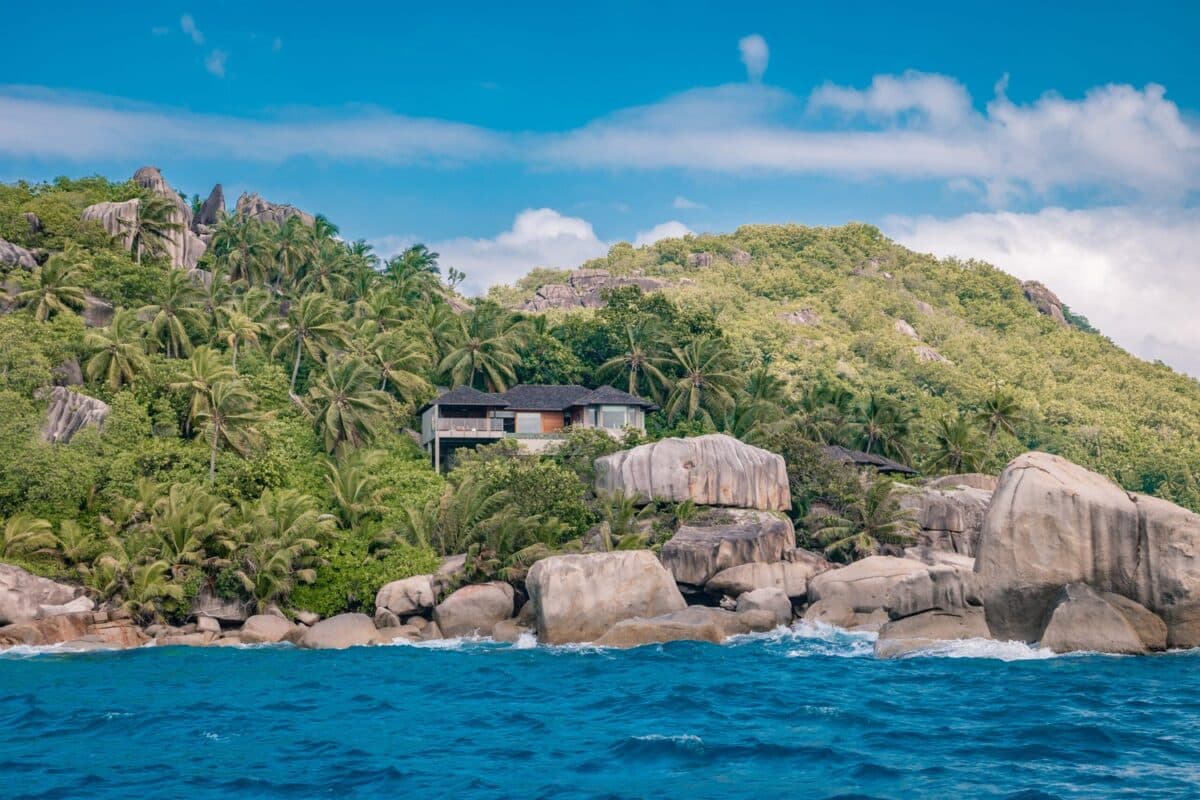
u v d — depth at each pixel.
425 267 151.75
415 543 65.44
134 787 27.34
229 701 38.50
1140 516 44.53
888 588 55.28
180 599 57.69
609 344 104.69
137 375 78.56
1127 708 34.09
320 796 26.50
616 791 26.55
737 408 95.50
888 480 71.69
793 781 27.03
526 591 59.03
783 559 62.03
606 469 72.06
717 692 38.50
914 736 31.08
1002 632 46.19
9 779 28.14
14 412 68.81
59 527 64.94
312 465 78.00
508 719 34.88
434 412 87.06
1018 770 27.38
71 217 105.88
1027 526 45.66
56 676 44.50
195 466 70.88
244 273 119.62
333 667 46.59
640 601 53.28
